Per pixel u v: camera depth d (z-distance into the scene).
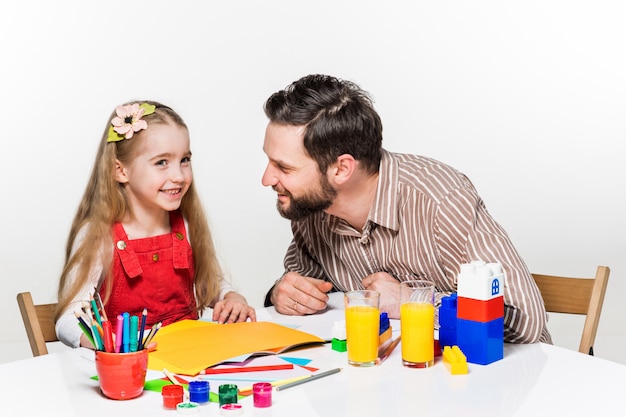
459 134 3.52
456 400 1.10
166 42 3.45
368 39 3.48
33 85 3.41
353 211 1.62
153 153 1.75
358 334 1.24
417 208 1.58
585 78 3.50
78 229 1.79
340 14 3.48
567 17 3.47
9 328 3.45
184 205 1.90
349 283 1.77
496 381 1.18
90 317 1.16
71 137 3.44
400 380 1.18
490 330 1.26
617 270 3.56
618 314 3.55
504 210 3.56
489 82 3.50
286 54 3.50
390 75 3.48
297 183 1.51
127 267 1.78
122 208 1.79
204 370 1.21
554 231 3.57
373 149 1.55
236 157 3.54
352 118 1.49
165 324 1.83
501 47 3.49
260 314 1.62
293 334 1.40
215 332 1.42
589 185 3.55
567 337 3.43
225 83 3.49
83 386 1.18
